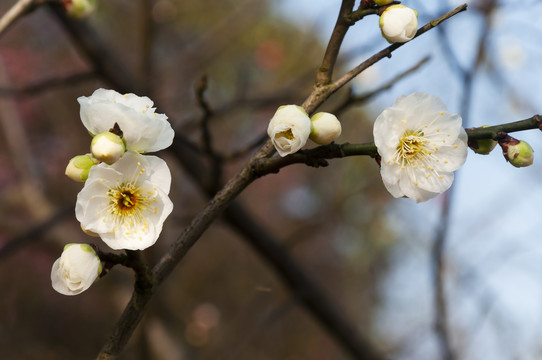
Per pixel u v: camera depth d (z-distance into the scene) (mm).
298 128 459
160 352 936
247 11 1118
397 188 478
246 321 1644
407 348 1210
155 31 822
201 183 714
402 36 469
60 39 1605
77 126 1492
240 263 1970
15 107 1042
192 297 1858
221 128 1608
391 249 2021
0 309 1653
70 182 1616
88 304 1741
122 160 464
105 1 1363
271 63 1574
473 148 486
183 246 473
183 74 1151
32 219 1145
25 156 1020
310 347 2127
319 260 2242
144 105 471
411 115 481
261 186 2205
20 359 1622
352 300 2230
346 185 1598
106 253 463
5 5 1334
